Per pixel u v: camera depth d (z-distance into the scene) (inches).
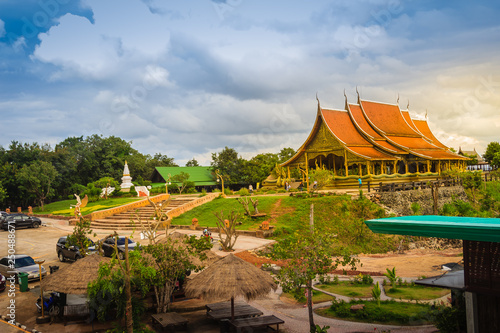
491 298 439.2
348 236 1437.0
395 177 2071.9
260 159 3250.5
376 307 655.8
